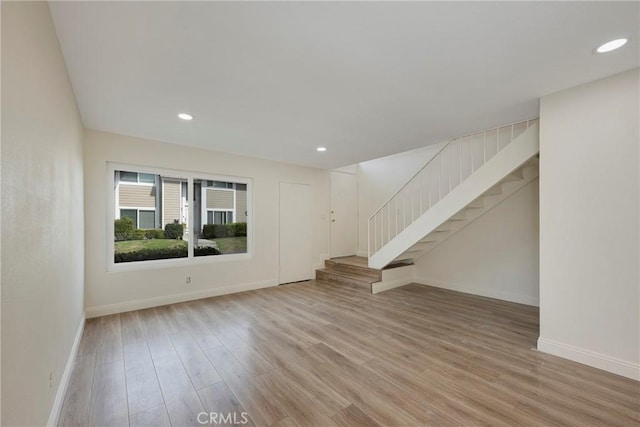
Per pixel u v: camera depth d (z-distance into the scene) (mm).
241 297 4363
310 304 4027
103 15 1482
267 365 2354
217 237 4551
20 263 1127
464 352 2580
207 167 4316
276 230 5180
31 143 1253
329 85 2285
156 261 3934
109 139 3506
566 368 2271
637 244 2092
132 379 2145
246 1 1384
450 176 4762
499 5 1423
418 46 1777
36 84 1313
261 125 3213
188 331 3045
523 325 3230
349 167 6535
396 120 3062
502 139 4195
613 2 1409
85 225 3352
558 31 1634
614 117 2168
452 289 4863
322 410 1801
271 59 1918
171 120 3055
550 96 2467
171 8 1431
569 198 2379
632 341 2111
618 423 1674
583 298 2322
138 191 3822
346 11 1460
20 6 1109
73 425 1673
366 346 2707
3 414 966
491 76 2160
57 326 1782
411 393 1974
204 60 1923
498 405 1842
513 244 4125
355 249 6629
